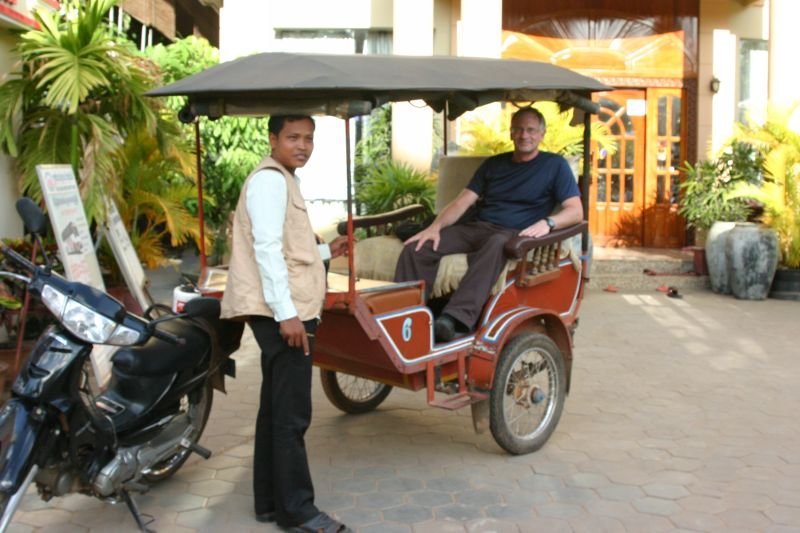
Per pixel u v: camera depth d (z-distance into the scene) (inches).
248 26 422.0
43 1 269.3
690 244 462.9
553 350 187.2
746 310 358.0
